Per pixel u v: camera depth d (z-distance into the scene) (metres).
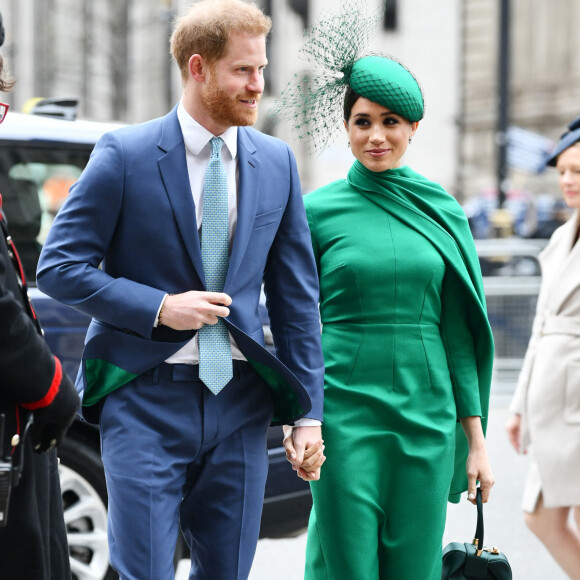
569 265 6.66
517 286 14.94
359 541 5.04
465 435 5.51
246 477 4.64
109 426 4.55
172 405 4.52
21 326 3.46
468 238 5.42
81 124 7.30
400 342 5.20
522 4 58.41
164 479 4.46
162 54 42.97
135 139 4.54
